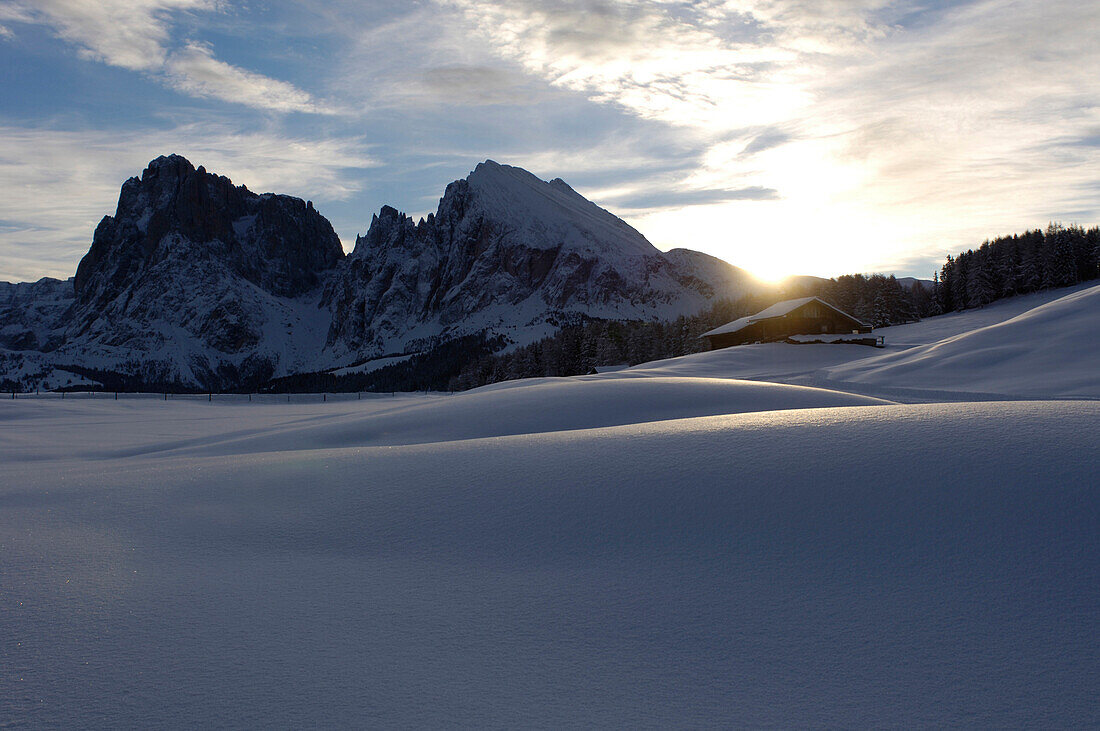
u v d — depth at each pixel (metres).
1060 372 33.47
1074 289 104.06
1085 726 3.62
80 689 4.08
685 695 4.08
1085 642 4.34
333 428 21.48
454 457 9.69
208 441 24.91
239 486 8.99
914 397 32.75
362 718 3.83
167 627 4.90
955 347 44.91
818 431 8.88
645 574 5.70
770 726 3.76
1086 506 5.88
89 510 8.08
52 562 6.20
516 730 3.73
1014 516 5.90
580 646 4.66
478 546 6.48
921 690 4.02
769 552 5.87
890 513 6.25
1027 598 4.86
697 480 7.50
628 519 6.78
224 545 6.73
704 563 5.79
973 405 9.88
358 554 6.43
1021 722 3.70
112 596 5.44
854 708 3.89
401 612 5.20
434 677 4.27
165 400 76.69
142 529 7.26
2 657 4.42
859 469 7.24
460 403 22.78
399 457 10.14
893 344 79.81
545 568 5.94
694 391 21.61
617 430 10.89
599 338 125.75
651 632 4.81
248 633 4.83
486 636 4.81
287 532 7.07
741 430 9.43
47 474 12.85
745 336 86.69
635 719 3.84
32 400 64.62
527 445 10.08
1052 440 7.35
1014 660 4.23
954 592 5.02
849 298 124.69
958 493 6.43
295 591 5.59
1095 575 5.02
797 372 57.84
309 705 3.95
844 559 5.63
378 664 4.43
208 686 4.13
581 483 7.83
